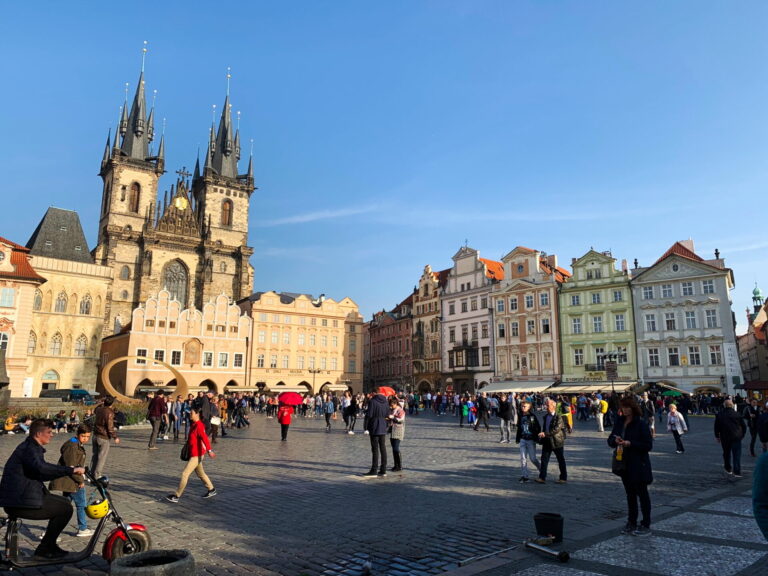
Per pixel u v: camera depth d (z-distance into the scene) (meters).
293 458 20.97
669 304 69.50
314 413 59.12
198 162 129.25
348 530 10.08
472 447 24.83
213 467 18.53
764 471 4.61
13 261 64.38
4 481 7.70
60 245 89.69
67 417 41.97
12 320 62.47
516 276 83.44
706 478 15.95
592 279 76.00
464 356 88.56
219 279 114.38
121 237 105.00
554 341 77.56
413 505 12.23
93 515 7.98
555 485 14.85
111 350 89.31
